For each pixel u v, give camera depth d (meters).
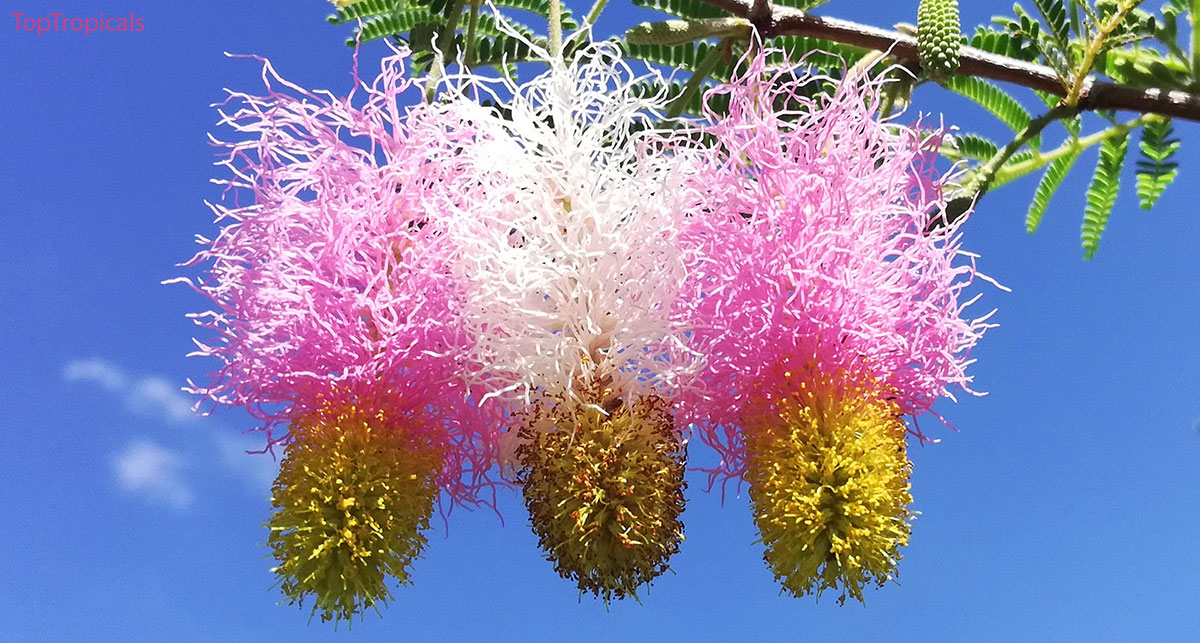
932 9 0.15
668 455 0.13
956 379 0.14
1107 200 0.18
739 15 0.16
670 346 0.13
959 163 0.15
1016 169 0.18
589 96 0.14
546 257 0.13
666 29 0.15
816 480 0.13
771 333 0.13
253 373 0.13
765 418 0.13
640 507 0.13
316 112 0.13
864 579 0.13
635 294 0.13
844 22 0.15
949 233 0.14
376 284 0.13
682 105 0.16
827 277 0.13
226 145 0.13
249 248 0.13
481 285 0.13
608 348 0.13
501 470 0.14
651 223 0.13
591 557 0.13
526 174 0.13
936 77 0.15
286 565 0.13
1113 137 0.18
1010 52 0.17
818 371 0.13
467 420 0.13
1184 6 0.16
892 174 0.14
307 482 0.13
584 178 0.13
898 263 0.13
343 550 0.12
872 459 0.13
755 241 0.13
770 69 0.14
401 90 0.13
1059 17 0.16
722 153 0.14
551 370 0.13
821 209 0.13
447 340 0.13
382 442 0.13
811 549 0.13
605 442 0.13
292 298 0.13
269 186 0.13
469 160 0.13
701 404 0.13
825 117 0.13
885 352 0.13
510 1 0.18
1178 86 0.16
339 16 0.18
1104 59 0.17
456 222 0.13
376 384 0.13
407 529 0.13
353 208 0.13
